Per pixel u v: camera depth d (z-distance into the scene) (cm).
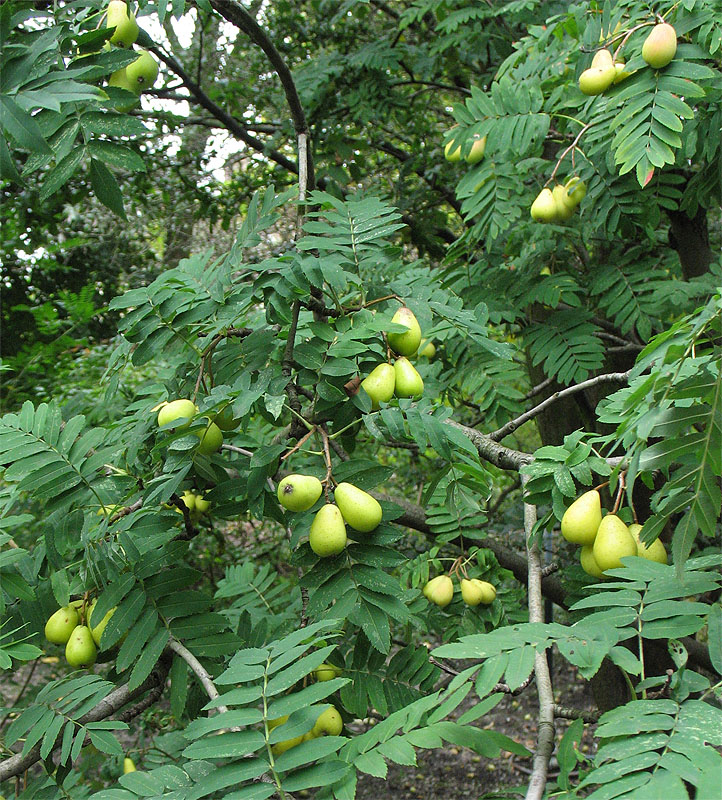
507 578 337
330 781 124
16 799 194
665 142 246
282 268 198
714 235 577
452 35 555
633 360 481
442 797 706
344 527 188
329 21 691
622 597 161
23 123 146
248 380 204
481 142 368
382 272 356
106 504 218
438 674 221
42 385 581
